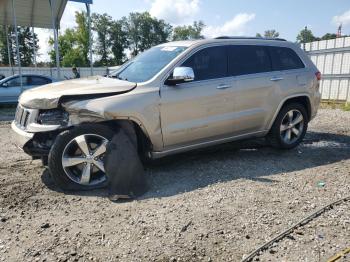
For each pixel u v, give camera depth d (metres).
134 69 5.35
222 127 5.30
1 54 65.00
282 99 5.88
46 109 4.42
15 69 27.50
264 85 5.65
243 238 3.24
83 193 4.35
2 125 9.72
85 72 32.03
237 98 5.37
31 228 3.47
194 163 5.51
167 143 4.87
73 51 56.78
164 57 5.18
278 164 5.47
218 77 5.25
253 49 5.73
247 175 4.95
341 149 6.43
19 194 4.33
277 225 3.47
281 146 6.14
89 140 4.43
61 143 4.25
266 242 3.15
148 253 3.02
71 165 4.32
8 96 14.46
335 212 3.74
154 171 5.15
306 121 6.36
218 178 4.84
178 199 4.13
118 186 4.23
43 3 16.73
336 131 8.17
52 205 4.01
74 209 3.90
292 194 4.25
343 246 3.08
